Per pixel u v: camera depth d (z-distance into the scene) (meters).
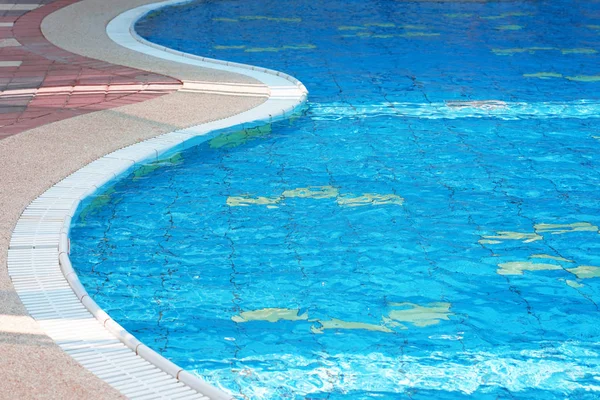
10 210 5.41
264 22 13.52
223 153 7.18
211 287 4.94
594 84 9.45
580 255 5.35
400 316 4.64
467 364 4.16
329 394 3.89
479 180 6.57
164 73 9.47
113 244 5.46
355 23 13.38
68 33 12.17
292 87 8.91
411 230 5.70
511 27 13.01
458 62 10.57
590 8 14.88
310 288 4.94
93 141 6.89
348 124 7.94
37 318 3.97
